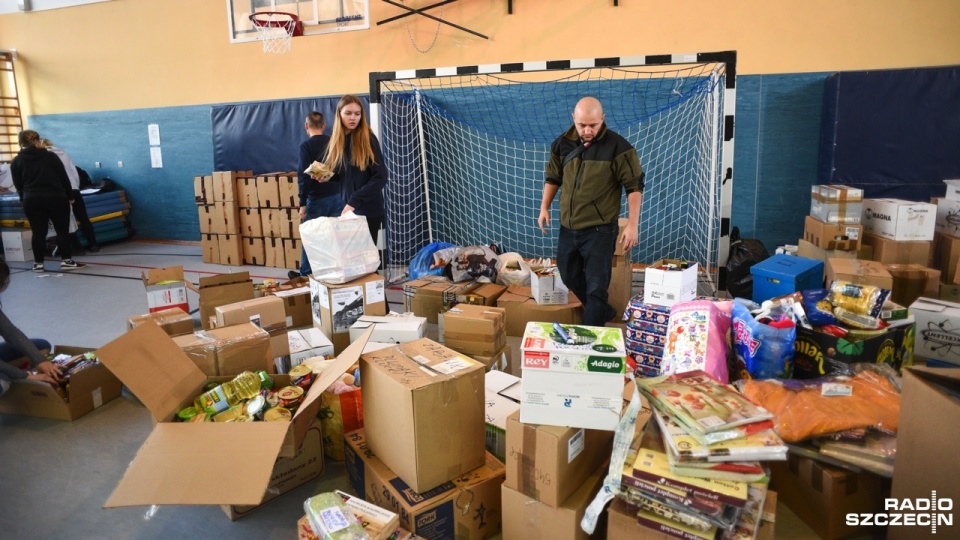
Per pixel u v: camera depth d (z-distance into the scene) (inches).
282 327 107.0
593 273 119.7
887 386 75.9
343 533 58.4
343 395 85.8
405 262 227.5
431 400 65.1
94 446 93.2
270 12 243.4
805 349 88.4
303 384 83.2
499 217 224.7
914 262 138.0
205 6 260.1
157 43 274.2
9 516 76.2
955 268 140.1
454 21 219.0
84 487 82.4
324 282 116.8
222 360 82.8
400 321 110.4
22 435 97.0
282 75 251.6
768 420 57.2
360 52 235.8
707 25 191.8
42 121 309.4
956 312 105.9
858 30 180.4
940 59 176.1
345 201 142.9
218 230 242.4
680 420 58.3
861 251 147.0
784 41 186.4
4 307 173.9
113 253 267.3
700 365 81.4
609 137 115.9
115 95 289.1
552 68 156.3
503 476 70.9
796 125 189.6
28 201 217.0
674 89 194.4
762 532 55.9
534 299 141.8
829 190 145.9
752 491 52.6
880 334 85.2
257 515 75.4
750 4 186.7
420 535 64.1
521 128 215.0
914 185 173.9
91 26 286.2
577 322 137.8
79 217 260.4
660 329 105.2
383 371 69.0
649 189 205.5
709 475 53.4
